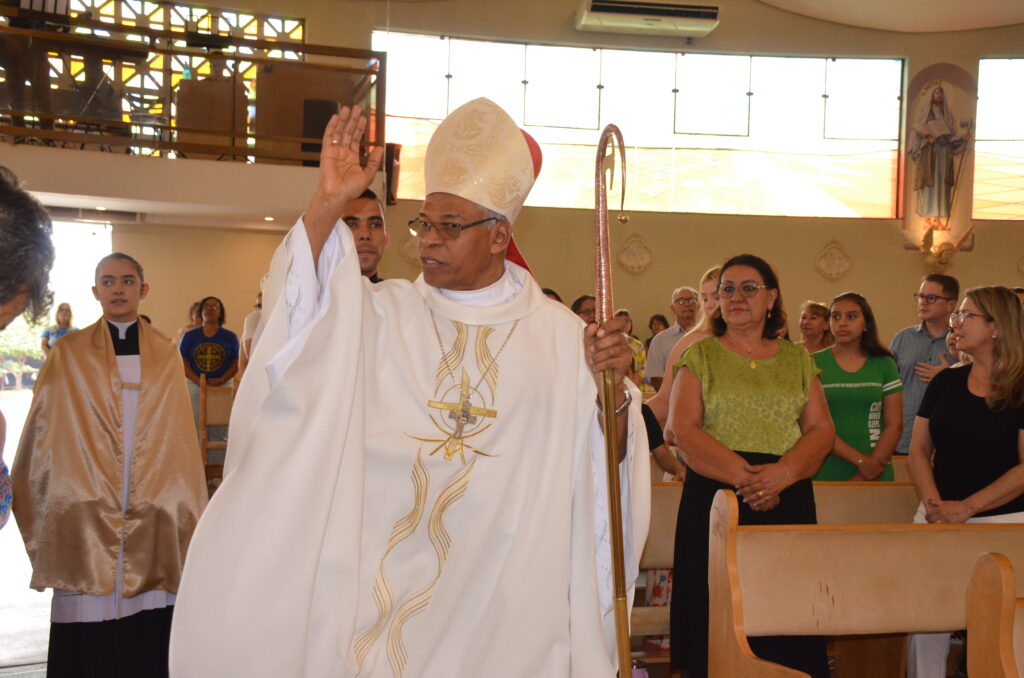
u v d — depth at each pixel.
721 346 3.35
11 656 4.36
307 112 9.66
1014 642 2.03
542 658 1.93
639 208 12.86
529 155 2.00
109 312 3.90
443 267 1.97
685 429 3.22
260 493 1.73
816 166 13.06
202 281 11.98
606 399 1.95
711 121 13.00
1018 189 12.95
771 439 3.22
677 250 12.85
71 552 3.67
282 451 1.74
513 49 12.66
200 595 1.71
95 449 3.73
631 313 12.75
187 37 9.30
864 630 2.79
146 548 3.75
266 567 1.72
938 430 3.66
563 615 1.96
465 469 1.90
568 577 1.98
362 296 1.86
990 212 12.98
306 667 1.77
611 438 1.96
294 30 12.12
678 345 4.09
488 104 2.01
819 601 2.76
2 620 4.96
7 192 1.40
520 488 1.95
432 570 1.88
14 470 3.70
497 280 2.09
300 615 1.74
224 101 9.44
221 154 9.42
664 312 12.79
